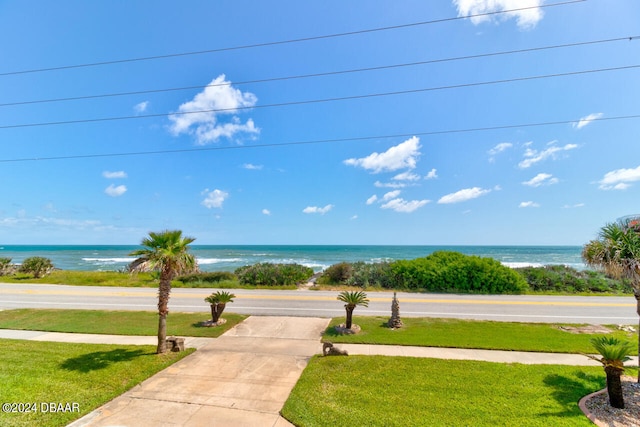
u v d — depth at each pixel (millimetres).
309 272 26344
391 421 5855
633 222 7500
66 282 25234
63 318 13930
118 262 57906
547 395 6832
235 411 6270
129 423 5840
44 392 6973
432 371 8094
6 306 16750
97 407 6414
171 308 16047
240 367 8484
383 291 21219
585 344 10258
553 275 22250
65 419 5922
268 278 23766
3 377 7723
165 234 9375
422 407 6359
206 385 7414
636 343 10195
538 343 10352
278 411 6277
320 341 10664
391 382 7480
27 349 9797
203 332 11664
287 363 8750
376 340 10648
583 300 18172
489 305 16703
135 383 7453
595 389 7133
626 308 16062
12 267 29672
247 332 11711
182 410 6305
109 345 10266
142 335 11438
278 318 13695
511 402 6547
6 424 5730
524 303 17234
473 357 9188
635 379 7645
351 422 5828
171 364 8672
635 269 6789
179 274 9969
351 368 8305
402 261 23828
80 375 7875
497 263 22047
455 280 21328
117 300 18312
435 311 15289
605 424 5699
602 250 7297
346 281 23625
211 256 71000
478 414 6086
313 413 6129
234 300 17844
